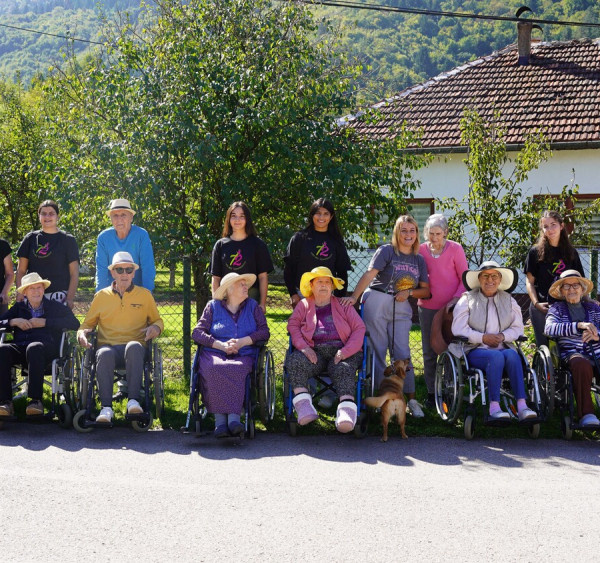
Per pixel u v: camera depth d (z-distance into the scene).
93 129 9.09
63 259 7.47
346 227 9.23
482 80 16.59
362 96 10.11
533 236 9.13
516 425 6.77
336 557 3.95
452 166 14.64
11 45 107.69
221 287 6.66
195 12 9.51
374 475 5.35
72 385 6.89
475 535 4.25
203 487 5.02
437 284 7.38
